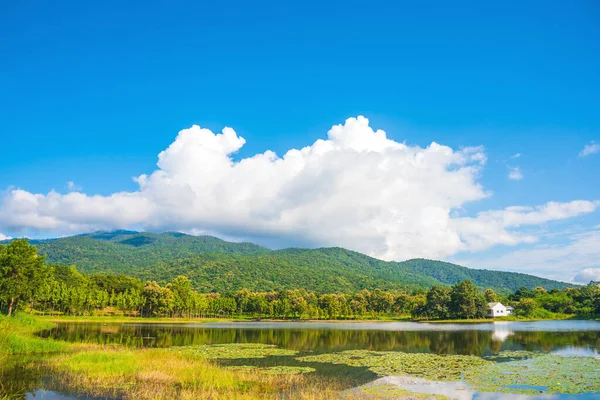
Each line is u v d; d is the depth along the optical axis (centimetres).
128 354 4291
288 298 19900
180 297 16825
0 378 3300
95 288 16425
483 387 3191
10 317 8112
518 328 10169
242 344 6475
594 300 16600
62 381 3222
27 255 8906
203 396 2808
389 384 3309
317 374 3741
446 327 11112
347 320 18175
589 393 3002
